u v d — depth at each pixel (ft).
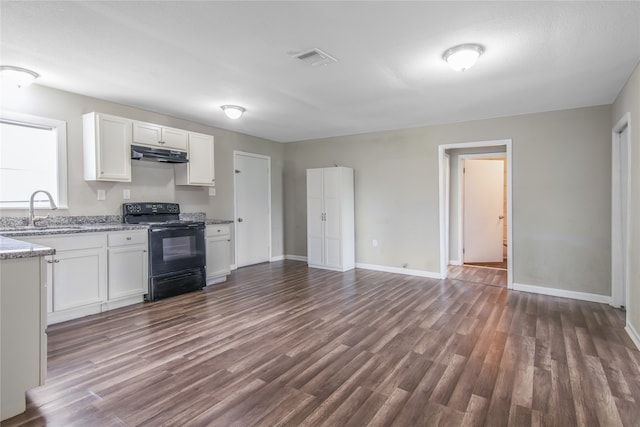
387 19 6.95
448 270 18.29
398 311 11.37
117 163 12.14
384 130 17.66
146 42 7.99
